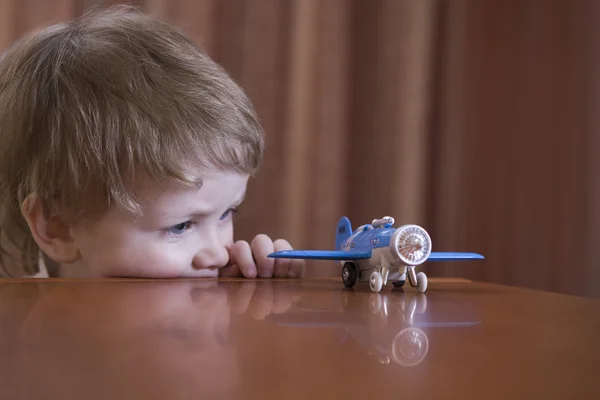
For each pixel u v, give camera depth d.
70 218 0.69
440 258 0.53
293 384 0.18
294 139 1.25
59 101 0.67
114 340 0.24
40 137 0.67
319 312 0.35
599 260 1.41
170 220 0.67
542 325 0.31
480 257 0.55
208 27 1.18
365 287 0.55
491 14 1.41
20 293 0.42
